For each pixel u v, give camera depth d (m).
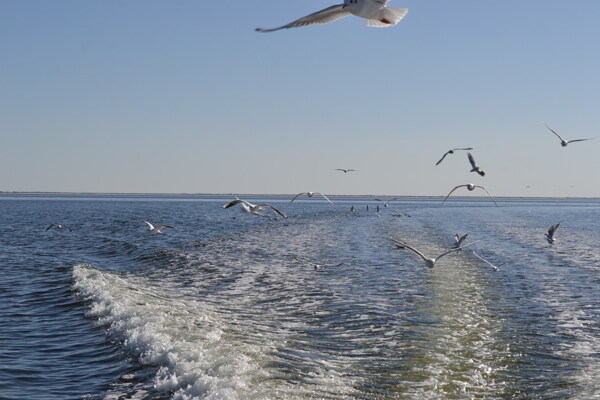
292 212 124.12
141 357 18.28
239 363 16.94
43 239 59.03
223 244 51.75
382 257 41.56
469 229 70.31
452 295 27.31
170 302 26.05
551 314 23.64
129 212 131.62
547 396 15.20
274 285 30.70
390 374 16.69
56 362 18.44
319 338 20.36
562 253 44.34
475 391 15.60
